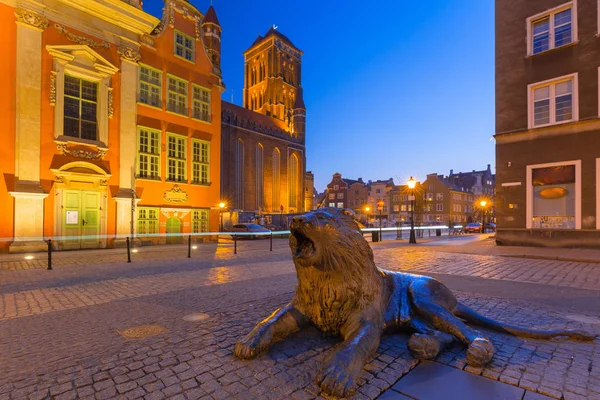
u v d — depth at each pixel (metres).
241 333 4.04
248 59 83.56
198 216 24.47
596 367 3.03
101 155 18.84
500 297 5.87
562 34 15.83
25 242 15.84
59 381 2.89
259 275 8.75
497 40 17.66
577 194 15.04
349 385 2.49
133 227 19.91
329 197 92.00
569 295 6.07
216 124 26.00
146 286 7.34
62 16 17.61
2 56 15.80
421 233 34.38
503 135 17.20
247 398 2.58
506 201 17.11
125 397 2.63
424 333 3.39
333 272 3.06
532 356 3.26
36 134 16.47
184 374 2.98
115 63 19.72
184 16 24.14
